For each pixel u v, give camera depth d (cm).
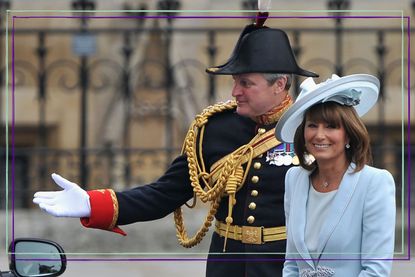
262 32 2153
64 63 4934
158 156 4812
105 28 4822
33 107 4981
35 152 4644
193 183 2220
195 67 4856
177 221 2298
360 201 1902
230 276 2209
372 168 1917
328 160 1906
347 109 1902
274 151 2178
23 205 4709
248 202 2184
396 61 4778
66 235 4109
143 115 4888
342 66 4600
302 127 1942
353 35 4931
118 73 4891
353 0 4834
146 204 2223
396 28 4688
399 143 4788
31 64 4762
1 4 4741
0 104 4906
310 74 2169
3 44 4881
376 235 1894
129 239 4059
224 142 2219
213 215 2236
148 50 4888
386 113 4800
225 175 2189
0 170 4769
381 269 1891
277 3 4903
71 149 4675
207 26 4891
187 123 4825
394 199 1916
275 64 2142
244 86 2162
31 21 4834
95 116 4919
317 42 4925
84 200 2173
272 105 2172
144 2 4819
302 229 1934
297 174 1964
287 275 1981
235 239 2203
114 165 4719
